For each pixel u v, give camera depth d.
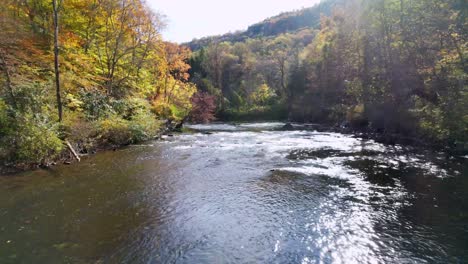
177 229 8.78
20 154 14.86
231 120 66.25
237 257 7.29
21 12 27.27
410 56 26.92
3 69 19.39
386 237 8.20
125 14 31.44
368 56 34.81
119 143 23.62
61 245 7.77
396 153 19.75
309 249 7.64
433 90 23.91
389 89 31.03
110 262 7.03
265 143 25.58
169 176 14.41
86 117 22.75
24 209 10.09
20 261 7.01
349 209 10.16
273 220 9.40
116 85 33.12
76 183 13.05
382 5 30.36
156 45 37.53
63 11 29.66
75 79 24.88
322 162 17.36
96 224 9.05
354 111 38.16
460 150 19.23
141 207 10.43
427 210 9.95
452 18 21.39
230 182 13.45
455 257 7.21
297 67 62.47
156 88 44.28
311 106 53.78
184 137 30.33
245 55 92.94
